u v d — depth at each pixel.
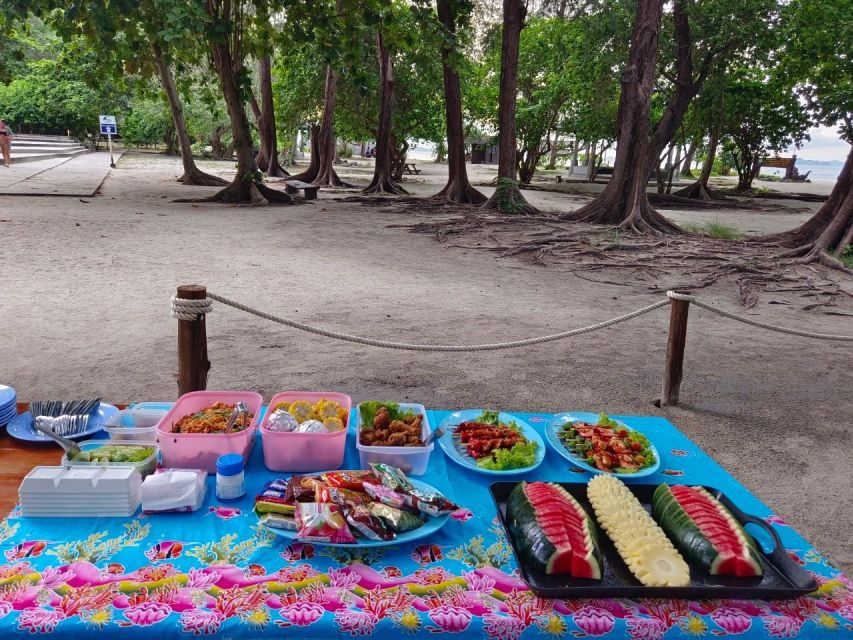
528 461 2.49
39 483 2.01
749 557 1.87
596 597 1.78
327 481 2.12
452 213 17.05
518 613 1.72
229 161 36.38
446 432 2.77
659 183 26.47
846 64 20.88
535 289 8.89
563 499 2.12
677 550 1.98
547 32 26.39
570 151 42.97
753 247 12.41
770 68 24.42
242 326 6.30
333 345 5.87
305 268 9.29
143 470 2.22
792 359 6.15
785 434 4.39
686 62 18.98
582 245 12.11
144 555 1.89
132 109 37.12
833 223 11.56
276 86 27.72
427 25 14.12
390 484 2.11
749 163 30.27
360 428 2.58
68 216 12.73
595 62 22.05
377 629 1.67
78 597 1.71
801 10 19.31
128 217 13.19
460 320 6.91
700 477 2.55
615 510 2.11
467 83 27.39
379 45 20.97
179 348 3.45
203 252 9.98
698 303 4.57
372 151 55.84
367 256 10.69
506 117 17.00
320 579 1.82
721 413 4.72
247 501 2.18
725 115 25.95
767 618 1.73
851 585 1.89
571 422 2.98
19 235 10.31
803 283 9.66
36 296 6.94
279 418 2.38
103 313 6.44
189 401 2.66
